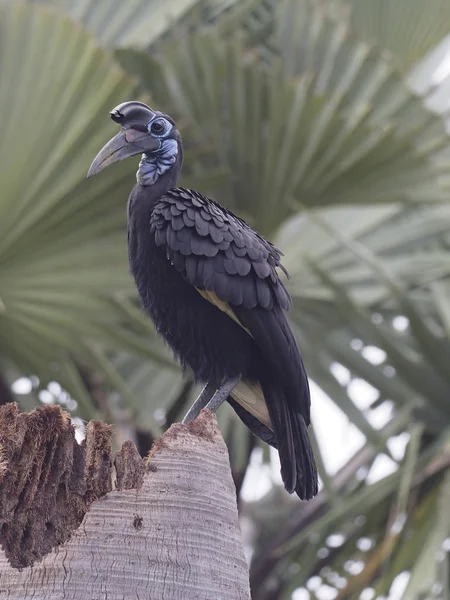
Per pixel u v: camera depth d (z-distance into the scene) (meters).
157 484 5.70
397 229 13.53
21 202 9.89
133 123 7.81
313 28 12.67
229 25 13.46
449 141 11.62
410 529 11.50
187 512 5.70
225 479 5.93
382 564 12.02
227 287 7.08
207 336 7.32
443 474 11.57
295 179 11.48
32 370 11.20
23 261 10.04
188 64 11.54
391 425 12.19
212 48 11.48
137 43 12.24
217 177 11.04
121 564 5.51
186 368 7.77
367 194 11.65
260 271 7.16
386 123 12.09
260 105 11.45
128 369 12.95
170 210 7.26
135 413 12.55
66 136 9.91
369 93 12.21
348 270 13.00
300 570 12.19
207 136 11.55
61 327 10.59
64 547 5.54
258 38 13.56
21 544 5.55
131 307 10.51
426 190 11.59
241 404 7.62
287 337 7.21
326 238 13.13
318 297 12.61
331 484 11.62
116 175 9.80
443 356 11.66
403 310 11.59
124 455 5.74
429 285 13.38
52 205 9.92
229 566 5.73
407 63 14.05
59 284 10.23
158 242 7.20
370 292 12.97
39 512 5.61
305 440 7.17
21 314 10.38
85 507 5.62
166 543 5.59
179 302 7.32
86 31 9.90
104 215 10.03
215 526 5.75
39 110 9.91
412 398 12.14
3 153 9.88
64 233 10.02
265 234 11.98
